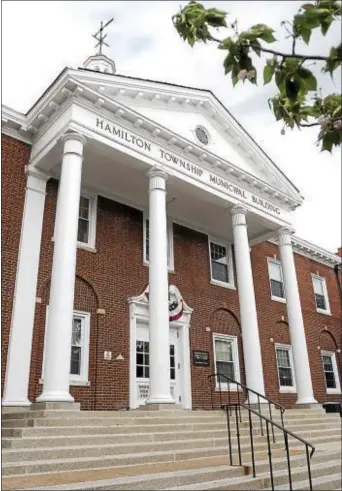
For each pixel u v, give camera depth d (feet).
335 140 9.21
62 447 25.22
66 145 40.14
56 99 42.19
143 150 45.52
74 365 44.34
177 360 54.39
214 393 56.03
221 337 60.54
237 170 54.75
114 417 32.40
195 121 53.62
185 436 31.86
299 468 28.35
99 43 64.39
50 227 45.80
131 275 51.88
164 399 37.65
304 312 77.87
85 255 48.49
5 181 42.96
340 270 91.09
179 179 48.29
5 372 37.96
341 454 33.73
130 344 48.75
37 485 19.60
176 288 56.44
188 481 22.29
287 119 10.11
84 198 51.72
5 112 43.96
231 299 63.67
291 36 8.70
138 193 54.03
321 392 74.08
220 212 60.13
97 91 43.16
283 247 61.57
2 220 41.63
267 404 47.60
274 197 61.00
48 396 32.09
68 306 34.83
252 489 22.91
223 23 9.59
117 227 52.80
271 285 73.05
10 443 24.67
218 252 66.23
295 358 55.88
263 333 67.10
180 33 10.08
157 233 43.39
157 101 49.67
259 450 31.58
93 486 19.22
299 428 44.09
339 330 84.07
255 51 9.25
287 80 9.18
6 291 40.06
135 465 24.06
